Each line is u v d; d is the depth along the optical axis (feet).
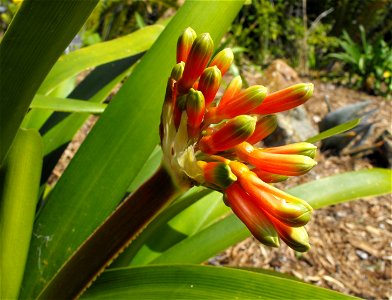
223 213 1.15
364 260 2.16
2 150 0.64
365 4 4.62
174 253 0.99
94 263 0.63
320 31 4.52
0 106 0.58
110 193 0.84
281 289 0.67
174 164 0.54
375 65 4.07
